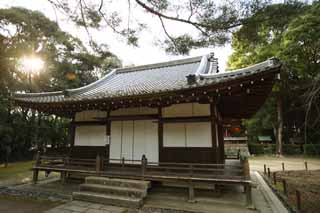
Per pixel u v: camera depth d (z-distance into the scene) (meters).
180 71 10.09
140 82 9.40
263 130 29.08
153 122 7.20
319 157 21.86
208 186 6.19
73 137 8.53
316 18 13.19
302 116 25.25
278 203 5.48
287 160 19.59
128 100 6.62
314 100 8.84
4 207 5.34
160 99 6.35
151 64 12.29
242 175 5.40
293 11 3.45
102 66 22.27
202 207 5.10
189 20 4.21
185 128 6.71
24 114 16.70
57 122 19.88
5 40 13.27
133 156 7.32
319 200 6.20
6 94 14.02
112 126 7.88
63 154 8.63
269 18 3.60
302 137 26.34
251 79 5.01
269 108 24.86
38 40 15.17
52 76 17.34
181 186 6.57
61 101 7.37
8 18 12.73
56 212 4.89
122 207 5.20
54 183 7.83
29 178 9.09
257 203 5.47
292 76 20.75
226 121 8.71
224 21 3.86
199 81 6.29
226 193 6.29
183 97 6.13
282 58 17.67
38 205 5.48
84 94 8.98
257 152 25.02
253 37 4.01
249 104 7.71
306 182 8.99
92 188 6.05
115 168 7.05
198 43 4.44
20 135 15.89
